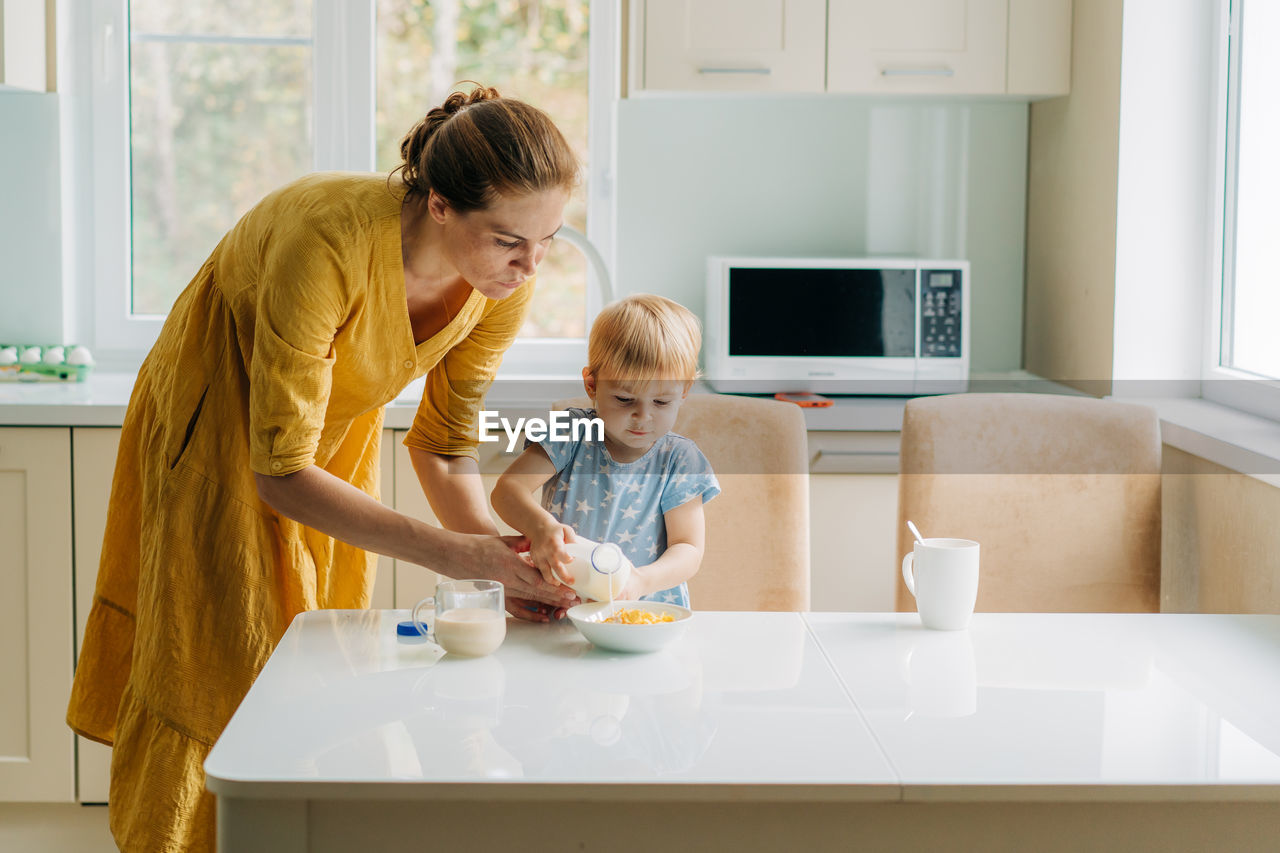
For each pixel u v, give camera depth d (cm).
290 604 151
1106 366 248
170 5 286
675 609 135
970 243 295
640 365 155
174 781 143
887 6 259
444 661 122
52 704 235
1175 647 130
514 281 133
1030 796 93
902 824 95
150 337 292
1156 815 95
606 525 159
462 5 290
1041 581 191
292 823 93
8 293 284
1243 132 232
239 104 290
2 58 247
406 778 92
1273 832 96
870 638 133
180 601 145
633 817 94
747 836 94
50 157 281
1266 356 224
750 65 259
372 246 134
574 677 117
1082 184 260
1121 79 241
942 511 191
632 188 293
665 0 256
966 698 113
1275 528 178
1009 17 262
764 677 118
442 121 132
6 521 232
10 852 233
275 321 131
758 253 296
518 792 92
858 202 294
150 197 291
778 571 183
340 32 287
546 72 293
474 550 135
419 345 148
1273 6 220
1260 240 226
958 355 264
